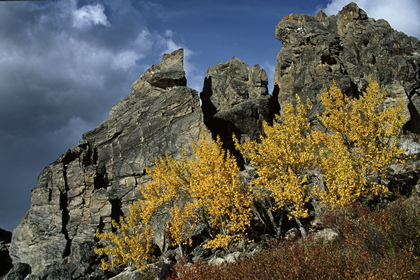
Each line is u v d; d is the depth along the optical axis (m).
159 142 37.22
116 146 37.94
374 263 9.82
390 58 38.31
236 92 41.69
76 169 35.78
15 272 30.97
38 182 35.44
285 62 41.22
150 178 35.88
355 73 38.72
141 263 25.59
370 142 22.20
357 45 40.31
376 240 11.05
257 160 22.70
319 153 23.09
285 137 22.72
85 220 33.66
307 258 11.15
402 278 8.46
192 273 13.77
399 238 10.80
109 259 30.06
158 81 41.34
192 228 25.16
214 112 43.00
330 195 19.30
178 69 42.59
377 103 24.42
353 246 11.73
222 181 21.03
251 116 39.56
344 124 24.38
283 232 23.44
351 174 18.66
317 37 41.09
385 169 20.78
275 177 21.98
